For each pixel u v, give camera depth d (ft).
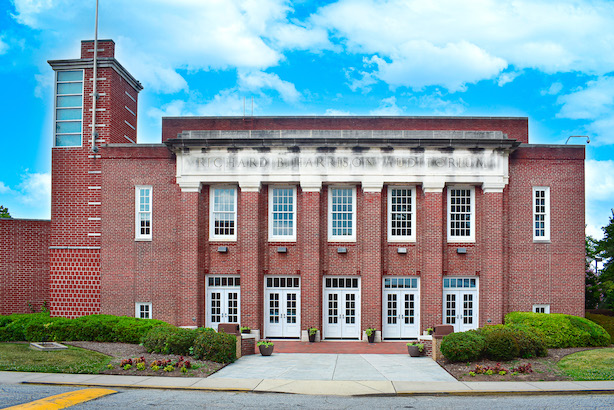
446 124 101.65
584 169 96.99
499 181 94.58
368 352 82.38
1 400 49.14
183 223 95.35
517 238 95.81
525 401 52.75
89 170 99.30
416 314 95.66
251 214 95.09
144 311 96.89
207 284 96.99
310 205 94.94
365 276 94.12
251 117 102.06
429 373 65.77
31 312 105.81
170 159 98.27
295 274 95.96
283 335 95.55
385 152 95.30
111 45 102.99
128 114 109.50
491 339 70.28
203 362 68.80
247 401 51.93
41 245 107.45
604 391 56.34
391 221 97.09
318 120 101.81
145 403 49.88
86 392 53.47
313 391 56.54
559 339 81.10
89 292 97.86
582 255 95.91
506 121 102.32
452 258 95.71
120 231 97.81
